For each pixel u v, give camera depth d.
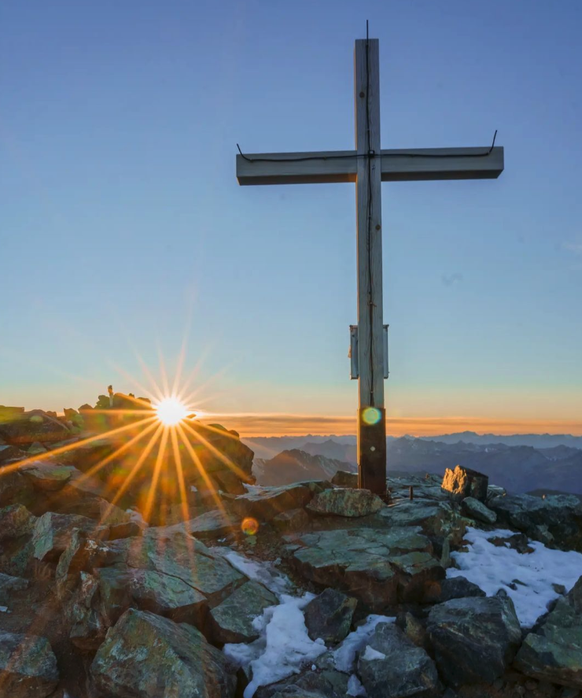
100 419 13.19
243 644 6.80
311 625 7.06
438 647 6.46
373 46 11.09
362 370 10.80
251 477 12.41
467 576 8.13
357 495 9.75
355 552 8.31
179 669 5.60
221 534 9.39
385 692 5.98
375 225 10.89
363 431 10.71
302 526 9.60
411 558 8.02
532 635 6.39
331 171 10.97
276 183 11.37
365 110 11.01
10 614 7.09
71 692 6.11
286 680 6.22
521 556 8.95
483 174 11.05
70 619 6.74
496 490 11.92
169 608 6.74
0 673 5.95
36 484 9.45
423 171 10.90
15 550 8.36
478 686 6.30
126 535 8.66
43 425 11.20
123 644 5.95
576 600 7.02
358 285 10.93
